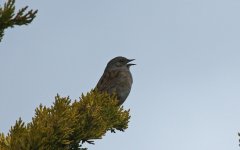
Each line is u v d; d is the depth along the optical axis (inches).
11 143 383.9
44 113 404.8
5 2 404.5
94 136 435.2
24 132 396.2
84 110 440.5
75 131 425.4
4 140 391.9
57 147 397.1
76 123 425.4
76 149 430.9
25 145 383.6
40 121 400.2
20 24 412.5
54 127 396.5
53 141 392.2
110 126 496.7
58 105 410.0
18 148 382.9
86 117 434.9
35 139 383.2
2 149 383.9
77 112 427.8
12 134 397.4
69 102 418.0
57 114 406.3
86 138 434.9
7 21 403.2
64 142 398.0
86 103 446.9
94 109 443.5
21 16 409.1
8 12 401.4
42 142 383.9
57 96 415.8
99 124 438.9
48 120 399.9
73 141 427.2
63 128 397.4
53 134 394.0
